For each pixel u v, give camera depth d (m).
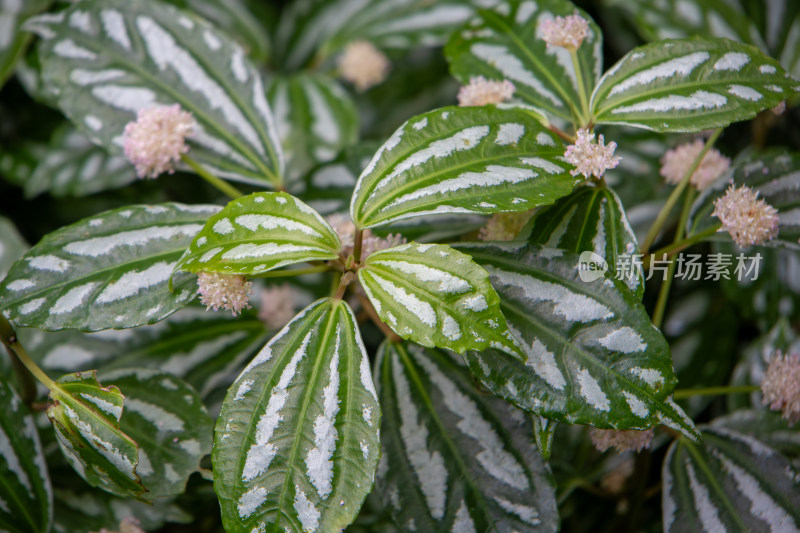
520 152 0.53
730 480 0.57
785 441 0.60
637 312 0.52
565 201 0.55
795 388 0.56
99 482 0.55
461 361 0.56
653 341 0.52
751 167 0.57
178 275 0.53
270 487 0.51
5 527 0.56
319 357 0.52
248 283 0.52
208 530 0.63
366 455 0.51
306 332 0.52
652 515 0.64
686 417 0.52
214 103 0.59
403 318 0.50
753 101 0.53
